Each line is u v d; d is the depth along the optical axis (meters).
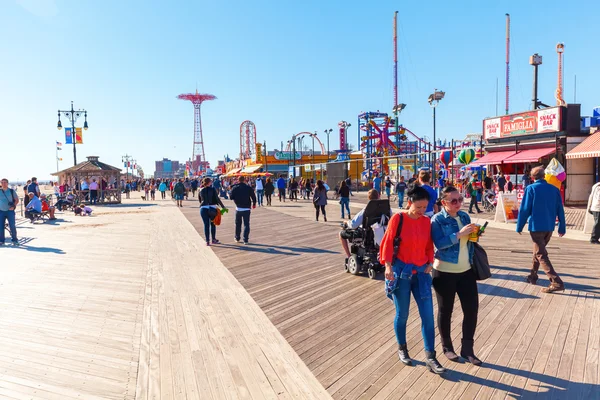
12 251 10.38
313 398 3.32
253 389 3.49
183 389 3.52
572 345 4.16
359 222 7.11
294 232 13.20
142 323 5.13
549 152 19.05
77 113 33.38
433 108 21.69
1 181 11.55
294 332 4.75
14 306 5.84
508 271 7.18
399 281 3.69
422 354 4.09
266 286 6.77
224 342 4.50
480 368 3.74
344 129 66.50
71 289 6.71
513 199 14.26
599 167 19.25
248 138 90.56
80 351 4.32
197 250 10.20
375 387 3.46
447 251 3.67
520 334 4.48
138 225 16.14
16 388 3.56
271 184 25.59
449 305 3.82
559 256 8.29
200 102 134.88
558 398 3.23
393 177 37.06
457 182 27.91
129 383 3.64
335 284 6.76
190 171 131.88
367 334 4.63
